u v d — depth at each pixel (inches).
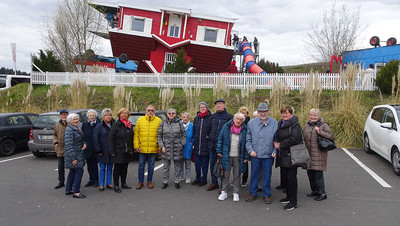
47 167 315.3
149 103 645.9
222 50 1067.3
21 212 187.3
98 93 708.0
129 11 1055.6
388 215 177.8
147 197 216.1
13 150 387.2
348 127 403.5
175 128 234.7
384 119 313.4
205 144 236.5
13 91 769.6
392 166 285.9
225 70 1102.4
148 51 1073.5
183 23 1074.7
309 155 202.7
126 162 231.0
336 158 334.6
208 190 231.5
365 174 271.3
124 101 655.8
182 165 260.1
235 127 205.8
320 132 197.3
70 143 211.3
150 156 240.2
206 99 613.3
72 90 585.3
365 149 365.7
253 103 515.5
